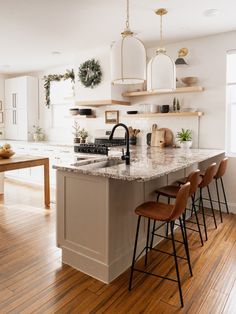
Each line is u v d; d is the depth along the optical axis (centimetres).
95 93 490
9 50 490
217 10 323
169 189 291
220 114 421
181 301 204
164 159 311
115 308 202
